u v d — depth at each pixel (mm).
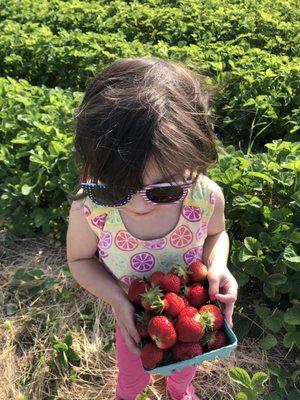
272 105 1119
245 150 1178
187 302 426
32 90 1067
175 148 351
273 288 660
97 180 370
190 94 382
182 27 1502
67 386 638
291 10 1738
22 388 635
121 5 1690
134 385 561
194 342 405
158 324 396
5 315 726
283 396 614
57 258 824
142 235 436
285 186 734
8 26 1454
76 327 705
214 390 626
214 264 457
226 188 733
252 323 691
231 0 1785
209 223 467
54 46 1366
